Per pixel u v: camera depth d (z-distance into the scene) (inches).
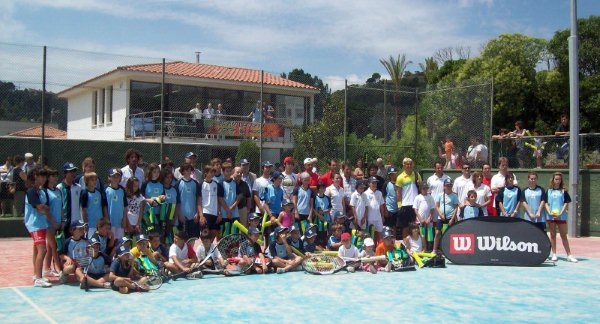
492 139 780.6
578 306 329.1
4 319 289.7
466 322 290.4
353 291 372.5
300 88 962.7
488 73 1491.1
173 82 1038.4
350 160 749.9
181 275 418.9
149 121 923.4
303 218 514.9
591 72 1488.7
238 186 494.6
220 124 871.7
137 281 372.2
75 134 1121.4
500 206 530.6
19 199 634.2
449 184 536.7
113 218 418.9
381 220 544.1
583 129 1422.2
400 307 323.9
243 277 428.1
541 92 1492.4
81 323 282.5
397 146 790.5
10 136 681.6
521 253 491.2
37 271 380.5
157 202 439.5
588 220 737.0
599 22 1470.2
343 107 752.3
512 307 325.4
